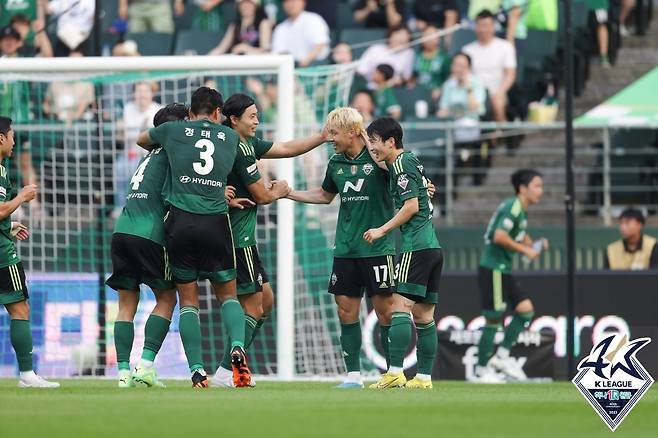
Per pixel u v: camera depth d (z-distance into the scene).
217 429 21.19
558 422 23.09
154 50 70.12
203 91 34.50
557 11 69.81
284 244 45.00
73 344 50.22
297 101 55.91
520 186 50.16
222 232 33.88
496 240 49.91
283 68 44.69
